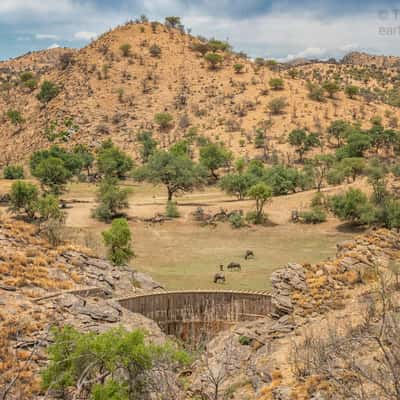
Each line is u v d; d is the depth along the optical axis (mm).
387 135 117312
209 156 105875
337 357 13625
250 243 62062
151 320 27406
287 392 13812
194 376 17250
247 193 75688
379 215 60625
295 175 85812
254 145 125438
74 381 16734
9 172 105312
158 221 70625
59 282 31922
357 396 10250
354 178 90312
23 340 22406
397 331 11312
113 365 16281
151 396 15789
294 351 16938
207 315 27984
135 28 189625
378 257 25031
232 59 179375
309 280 23500
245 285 43281
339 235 63688
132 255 44375
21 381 18859
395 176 78938
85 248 40656
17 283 29594
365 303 19406
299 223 69625
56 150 110875
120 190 75938
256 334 20500
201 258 55062
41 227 41906
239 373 17125
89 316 26109
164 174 77812
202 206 78875
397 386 9164
